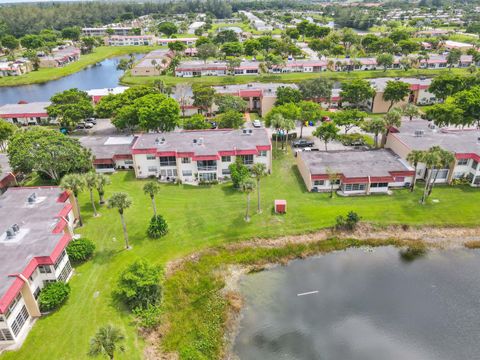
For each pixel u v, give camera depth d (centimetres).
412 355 4216
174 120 9019
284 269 5459
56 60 19225
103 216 6425
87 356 3950
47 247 4678
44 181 7631
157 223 5909
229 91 11919
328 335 4441
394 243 5919
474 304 4872
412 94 12206
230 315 4669
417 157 6381
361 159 7581
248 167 7575
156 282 4688
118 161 8131
